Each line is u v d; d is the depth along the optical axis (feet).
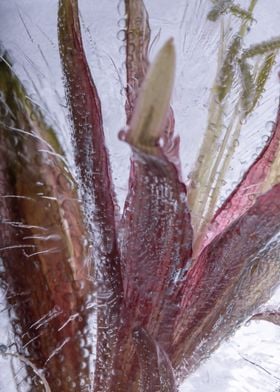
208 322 0.34
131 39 0.33
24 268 0.34
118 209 0.33
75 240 0.34
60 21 0.33
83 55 0.33
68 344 0.34
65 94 0.33
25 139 0.34
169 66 0.24
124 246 0.32
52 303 0.34
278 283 0.34
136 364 0.33
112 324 0.33
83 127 0.32
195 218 0.34
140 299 0.33
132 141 0.25
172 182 0.28
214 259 0.33
